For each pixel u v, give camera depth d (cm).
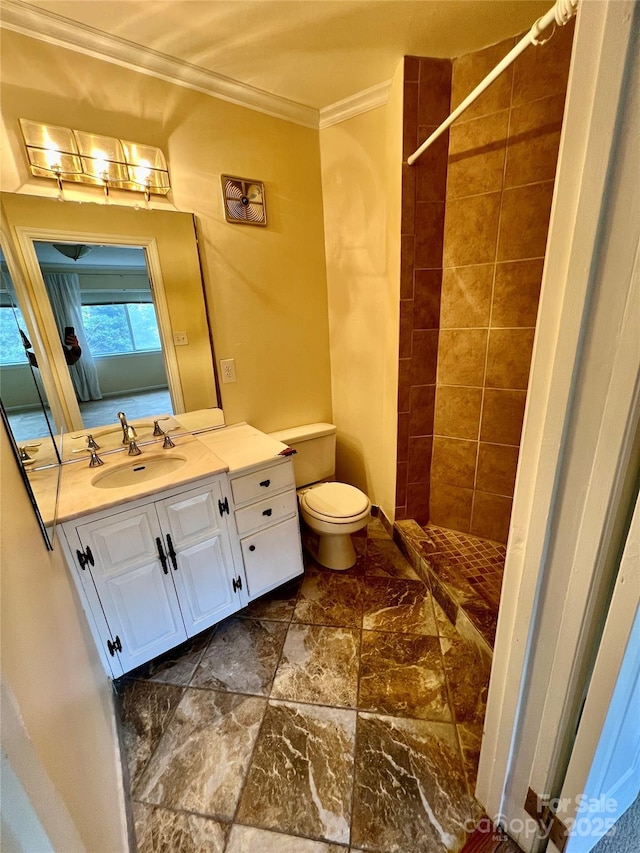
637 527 61
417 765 113
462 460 200
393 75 159
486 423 188
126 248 154
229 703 133
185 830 101
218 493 147
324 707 130
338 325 221
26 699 52
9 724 44
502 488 192
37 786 49
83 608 120
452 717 126
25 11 118
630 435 59
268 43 139
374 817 102
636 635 66
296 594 183
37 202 133
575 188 56
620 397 58
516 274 162
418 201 166
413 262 173
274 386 212
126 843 95
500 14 128
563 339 62
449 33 137
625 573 64
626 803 99
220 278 181
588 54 51
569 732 81
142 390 167
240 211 179
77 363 147
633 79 48
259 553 166
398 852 95
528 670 82
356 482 245
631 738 83
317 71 157
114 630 130
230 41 137
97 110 138
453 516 211
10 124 125
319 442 221
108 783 96
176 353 175
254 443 177
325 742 120
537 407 69
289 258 201
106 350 154
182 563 143
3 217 127
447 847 95
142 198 154
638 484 61
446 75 156
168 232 162
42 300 136
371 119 177
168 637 144
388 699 132
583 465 65
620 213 53
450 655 148
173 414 179
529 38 90
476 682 137
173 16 124
